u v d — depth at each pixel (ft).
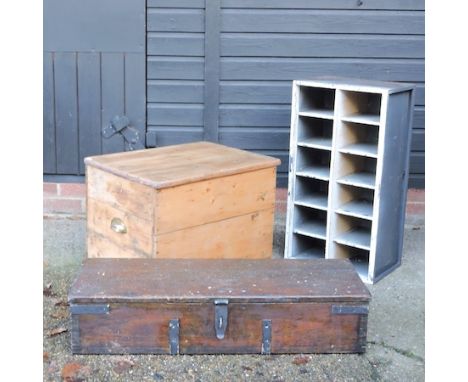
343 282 9.59
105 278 9.53
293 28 13.76
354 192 12.69
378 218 11.62
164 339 9.21
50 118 14.14
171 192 10.38
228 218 11.29
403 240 13.88
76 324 9.13
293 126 12.33
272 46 13.84
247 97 14.07
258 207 11.76
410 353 9.59
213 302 9.07
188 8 13.67
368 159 12.70
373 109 12.50
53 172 14.39
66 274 11.85
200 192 10.77
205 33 13.75
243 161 11.62
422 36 13.82
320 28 13.76
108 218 11.23
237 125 14.19
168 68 13.93
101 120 14.14
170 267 9.95
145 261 10.16
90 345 9.21
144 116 14.11
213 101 14.07
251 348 9.30
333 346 9.39
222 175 10.98
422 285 11.84
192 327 9.18
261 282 9.51
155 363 9.12
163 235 10.45
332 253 12.33
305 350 9.37
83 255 12.69
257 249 11.94
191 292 9.14
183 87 14.02
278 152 14.32
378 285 11.80
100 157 11.67
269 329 9.23
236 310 9.14
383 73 13.96
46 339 9.67
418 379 8.95
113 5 13.62
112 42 13.78
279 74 13.97
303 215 13.06
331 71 13.94
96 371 8.93
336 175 12.03
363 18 13.73
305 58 13.91
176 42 13.82
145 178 10.36
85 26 13.70
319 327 9.30
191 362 9.16
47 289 11.25
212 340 9.23
